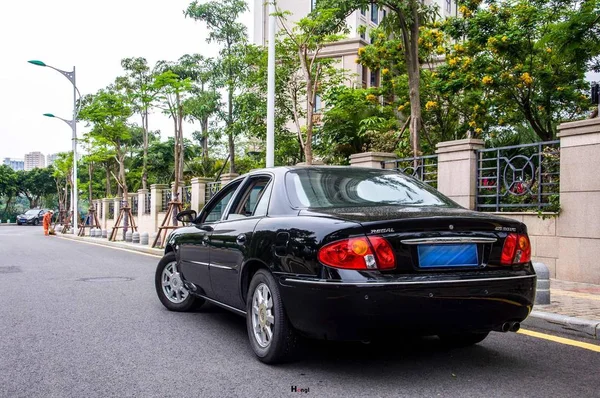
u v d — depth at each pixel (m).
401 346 4.80
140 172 38.41
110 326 5.72
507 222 3.99
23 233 35.88
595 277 7.84
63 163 38.41
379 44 18.36
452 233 3.75
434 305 3.56
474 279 3.68
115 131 23.59
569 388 3.71
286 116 20.86
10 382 3.90
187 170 33.03
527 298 3.91
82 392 3.69
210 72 25.97
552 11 14.57
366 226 3.61
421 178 11.09
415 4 13.29
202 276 5.57
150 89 17.62
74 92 30.56
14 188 67.06
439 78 17.11
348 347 4.76
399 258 3.61
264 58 19.45
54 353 4.67
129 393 3.66
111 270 11.12
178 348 4.83
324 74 20.95
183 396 3.59
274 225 4.27
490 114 17.58
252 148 28.41
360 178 4.80
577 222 8.09
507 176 9.46
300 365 4.25
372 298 3.47
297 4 28.86
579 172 8.08
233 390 3.69
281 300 4.05
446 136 17.89
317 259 3.71
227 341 5.07
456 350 4.70
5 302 7.19
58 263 12.72
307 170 4.81
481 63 15.92
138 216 25.83
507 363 4.30
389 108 19.00
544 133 15.60
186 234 6.04
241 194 5.27
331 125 17.64
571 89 15.63
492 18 15.39
